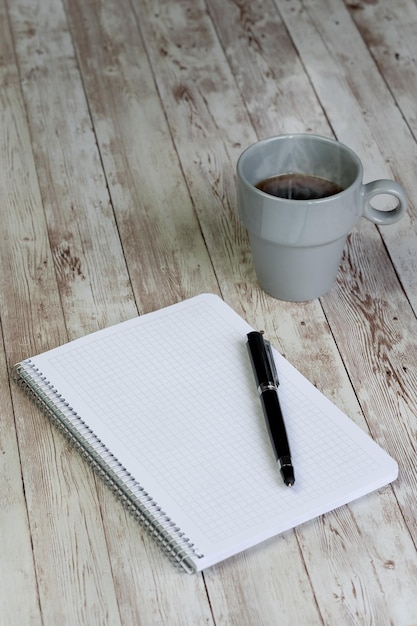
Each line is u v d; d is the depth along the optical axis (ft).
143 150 5.57
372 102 5.99
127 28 6.72
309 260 4.19
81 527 3.45
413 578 3.27
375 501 3.52
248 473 3.51
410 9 6.89
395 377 4.07
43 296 4.54
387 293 4.50
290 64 6.35
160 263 4.72
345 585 3.25
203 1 6.99
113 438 3.65
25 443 3.77
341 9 6.89
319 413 3.75
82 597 3.24
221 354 4.03
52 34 6.68
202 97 6.05
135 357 4.01
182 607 3.20
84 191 5.24
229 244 4.83
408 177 5.33
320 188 4.23
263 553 3.34
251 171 4.23
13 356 4.20
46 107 5.97
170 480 3.48
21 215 5.08
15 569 3.33
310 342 4.23
